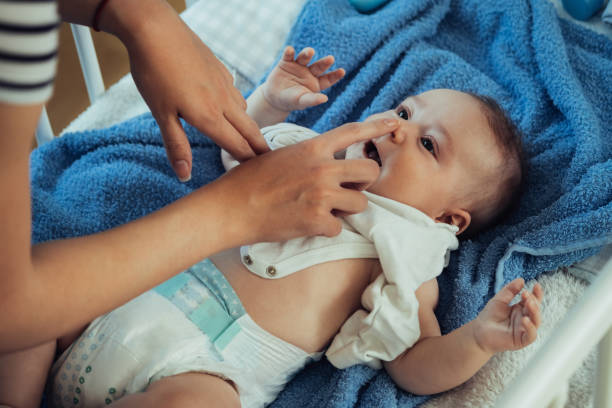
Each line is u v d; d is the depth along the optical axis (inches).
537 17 47.3
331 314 33.4
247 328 32.0
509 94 46.8
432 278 35.7
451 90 39.8
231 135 25.7
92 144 43.4
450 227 36.4
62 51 70.3
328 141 26.7
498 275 36.9
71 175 41.6
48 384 30.3
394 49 48.5
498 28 49.9
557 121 44.3
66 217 38.1
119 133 43.5
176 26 24.5
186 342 29.7
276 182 25.3
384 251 33.2
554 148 42.3
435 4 51.2
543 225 38.2
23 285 16.6
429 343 31.7
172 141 25.6
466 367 29.8
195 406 26.7
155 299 30.6
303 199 25.2
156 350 29.1
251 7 52.8
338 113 46.3
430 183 36.2
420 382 31.7
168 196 40.4
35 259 18.4
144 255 21.4
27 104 11.3
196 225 23.4
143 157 42.5
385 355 32.2
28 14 10.2
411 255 34.0
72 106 70.4
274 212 25.0
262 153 27.4
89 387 28.7
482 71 49.8
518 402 18.1
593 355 34.3
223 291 32.0
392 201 35.5
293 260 32.9
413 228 34.9
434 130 37.3
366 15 52.2
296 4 52.8
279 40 51.8
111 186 40.0
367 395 33.0
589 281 37.9
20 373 28.5
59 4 23.4
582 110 41.8
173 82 24.2
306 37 49.6
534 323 26.1
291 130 40.6
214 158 44.6
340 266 33.8
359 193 27.3
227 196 24.7
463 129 37.3
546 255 37.4
